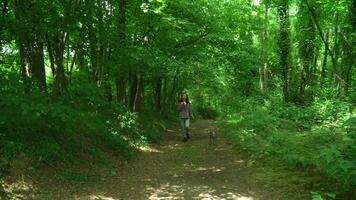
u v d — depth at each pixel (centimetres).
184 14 1761
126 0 1473
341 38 2159
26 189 688
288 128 1434
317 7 1984
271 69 3155
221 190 805
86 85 1162
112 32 1383
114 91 2152
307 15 2128
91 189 780
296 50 2792
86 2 1143
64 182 781
